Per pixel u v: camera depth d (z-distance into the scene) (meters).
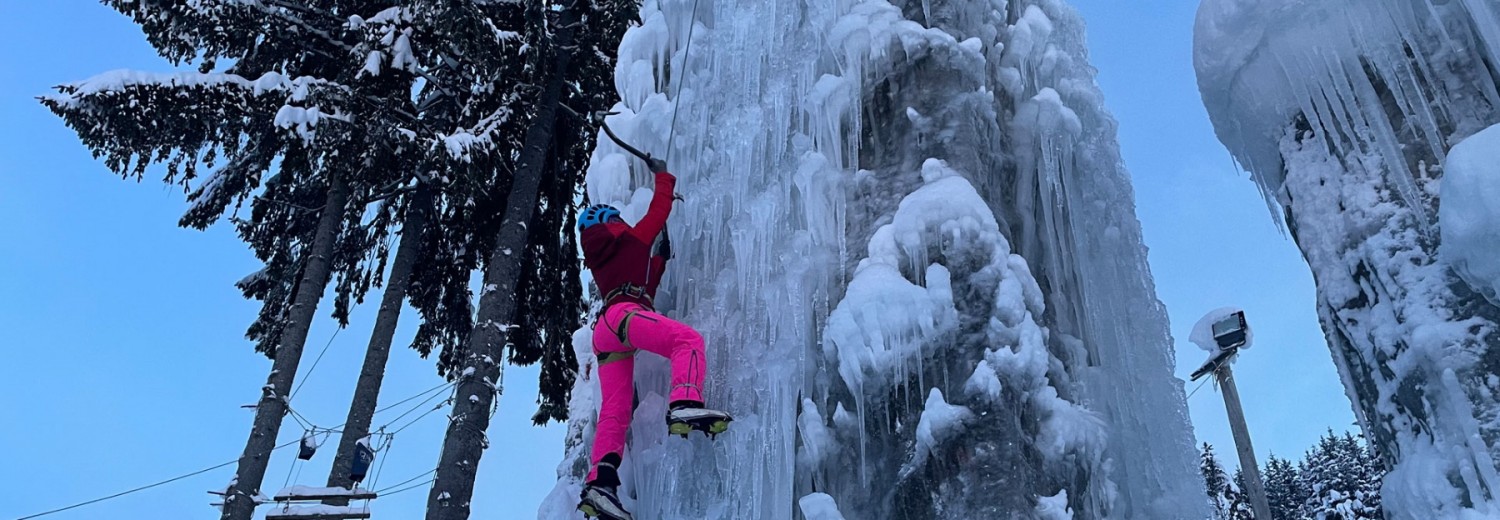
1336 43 3.05
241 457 8.30
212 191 10.88
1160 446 4.25
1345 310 3.00
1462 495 2.50
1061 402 3.63
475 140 9.47
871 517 3.46
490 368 8.86
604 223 3.76
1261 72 3.28
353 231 11.30
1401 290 2.76
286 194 10.98
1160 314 4.57
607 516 3.35
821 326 3.86
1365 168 2.97
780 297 3.85
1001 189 4.36
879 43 4.44
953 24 4.57
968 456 3.36
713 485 3.61
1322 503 31.94
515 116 10.45
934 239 3.81
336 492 5.86
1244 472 10.86
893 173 4.16
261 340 11.32
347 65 9.98
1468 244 2.52
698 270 4.22
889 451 3.53
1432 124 2.82
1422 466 2.62
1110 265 4.59
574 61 10.88
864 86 4.45
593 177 4.61
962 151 4.10
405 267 10.51
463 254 11.68
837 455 3.62
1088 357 4.29
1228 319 9.19
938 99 4.27
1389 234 2.84
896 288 3.65
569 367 11.38
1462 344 2.57
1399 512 2.70
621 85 5.02
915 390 3.57
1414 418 2.72
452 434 8.47
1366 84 2.99
